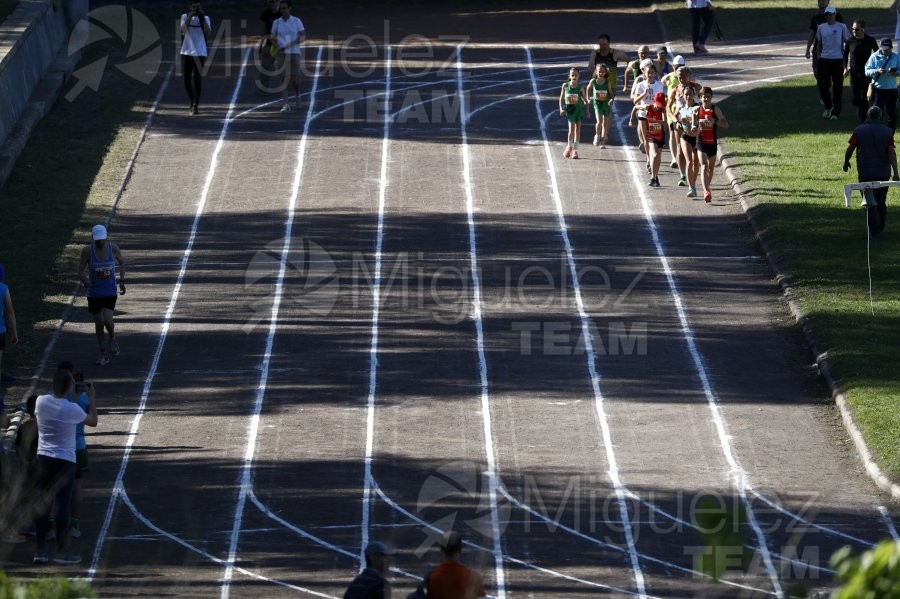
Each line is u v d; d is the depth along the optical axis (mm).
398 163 82312
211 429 51062
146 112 90938
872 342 57250
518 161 82625
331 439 50281
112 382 55344
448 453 49094
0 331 52000
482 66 102688
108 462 48031
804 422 52031
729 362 57469
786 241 68688
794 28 114938
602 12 119688
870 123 65625
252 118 90188
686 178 78188
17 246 69250
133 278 66312
